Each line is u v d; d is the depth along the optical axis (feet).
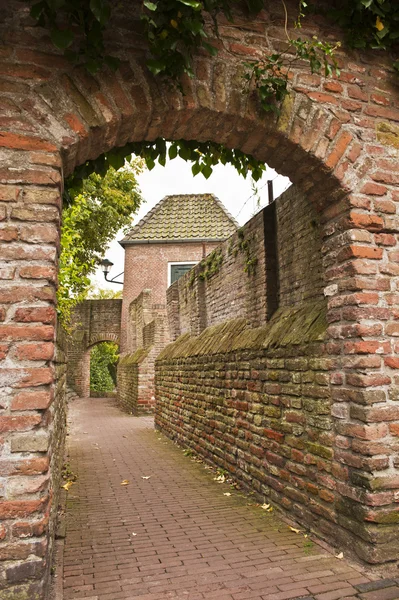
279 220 18.62
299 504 14.24
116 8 10.90
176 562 11.87
